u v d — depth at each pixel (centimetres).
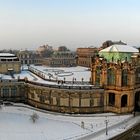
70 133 8944
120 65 11238
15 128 9162
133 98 11731
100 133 9181
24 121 10088
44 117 10812
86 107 11450
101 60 11844
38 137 8369
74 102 11425
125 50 12119
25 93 13288
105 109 11675
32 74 16975
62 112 11575
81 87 11381
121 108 11412
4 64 16625
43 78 14612
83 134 8925
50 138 8331
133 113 11494
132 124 10269
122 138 8869
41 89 12138
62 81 12644
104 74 11575
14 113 11238
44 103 12069
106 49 12438
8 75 15938
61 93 11512
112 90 11494
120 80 11262
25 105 12800
